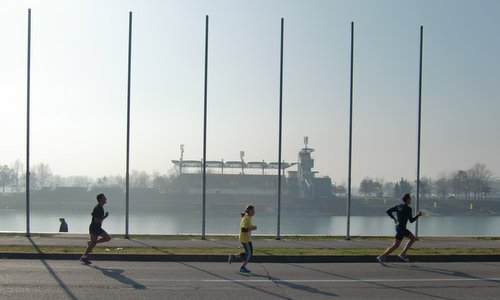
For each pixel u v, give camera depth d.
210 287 12.76
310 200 98.31
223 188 108.25
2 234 24.98
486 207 101.38
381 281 13.86
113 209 96.25
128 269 15.53
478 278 14.47
